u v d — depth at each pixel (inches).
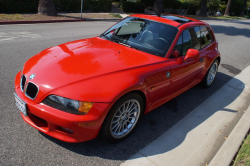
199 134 136.5
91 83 100.7
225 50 392.5
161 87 131.5
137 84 110.0
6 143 107.5
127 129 121.2
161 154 114.8
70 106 95.7
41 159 101.0
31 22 474.3
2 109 134.3
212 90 207.9
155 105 137.8
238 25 901.2
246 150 120.5
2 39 303.4
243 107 179.9
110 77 106.0
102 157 107.1
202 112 164.2
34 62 121.5
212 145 127.1
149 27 155.6
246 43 486.9
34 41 308.3
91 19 613.9
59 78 102.3
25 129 119.6
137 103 117.8
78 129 97.5
